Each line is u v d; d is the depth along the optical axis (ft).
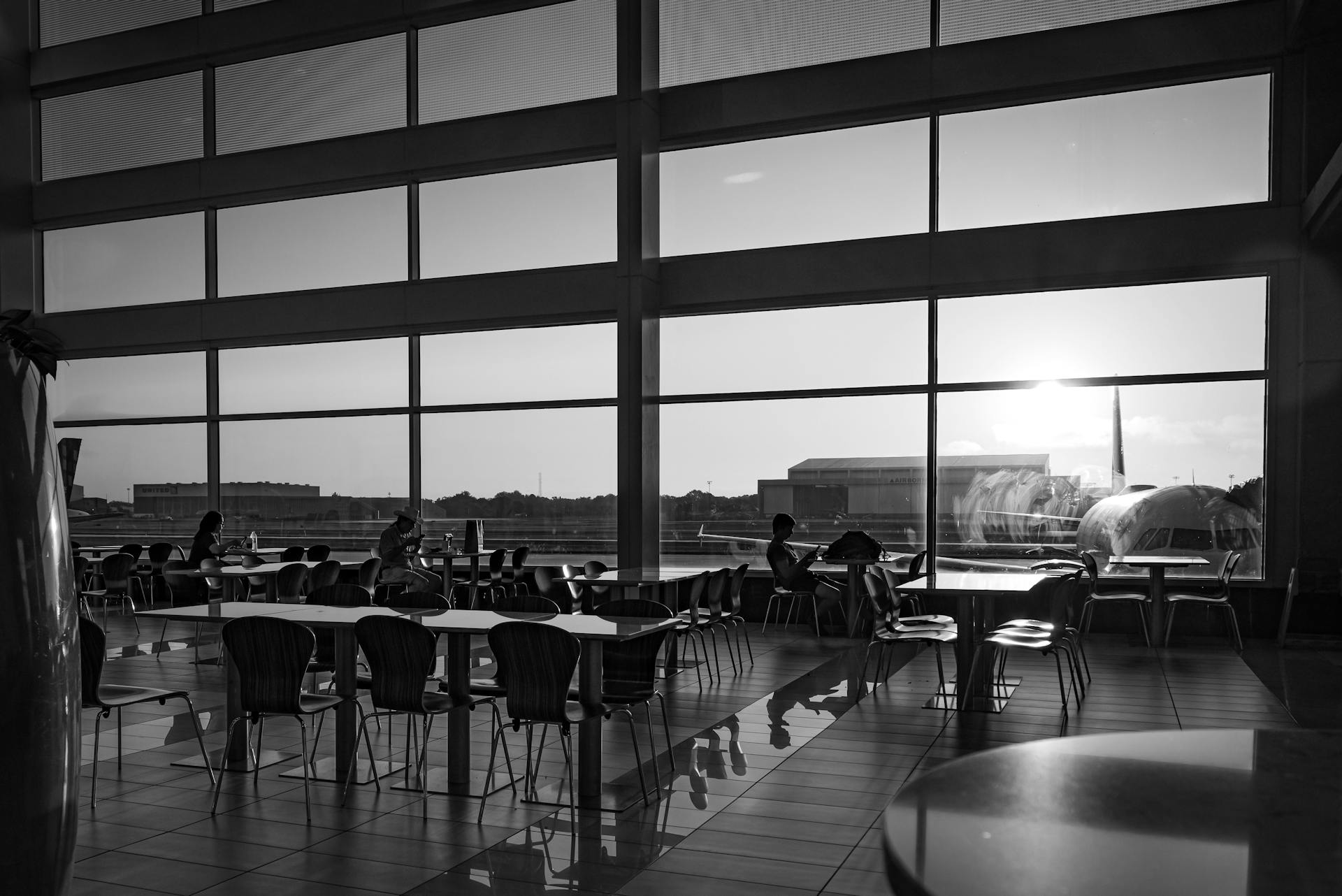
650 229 38.22
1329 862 3.07
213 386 45.42
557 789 16.24
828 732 20.17
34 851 9.19
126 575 35.73
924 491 35.94
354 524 43.27
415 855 13.16
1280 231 31.42
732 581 28.71
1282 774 4.07
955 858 3.08
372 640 15.43
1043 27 34.32
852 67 36.37
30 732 9.14
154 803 15.57
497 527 41.24
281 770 17.53
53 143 48.42
